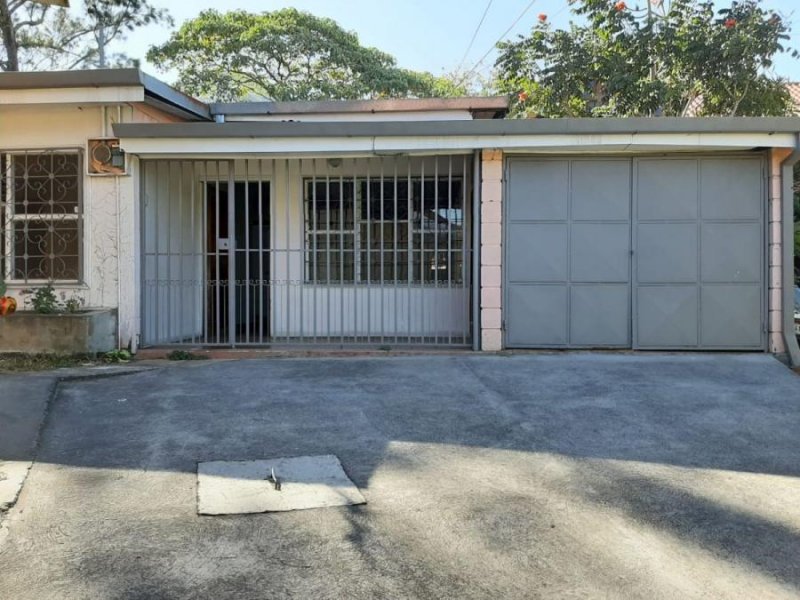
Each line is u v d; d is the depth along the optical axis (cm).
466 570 300
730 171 781
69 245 812
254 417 529
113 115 793
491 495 382
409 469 422
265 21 2445
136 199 799
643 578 293
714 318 786
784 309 772
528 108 1335
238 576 294
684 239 786
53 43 1903
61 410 550
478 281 792
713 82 1184
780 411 552
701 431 501
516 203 792
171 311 887
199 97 2400
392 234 923
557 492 387
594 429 504
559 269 792
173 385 633
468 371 684
